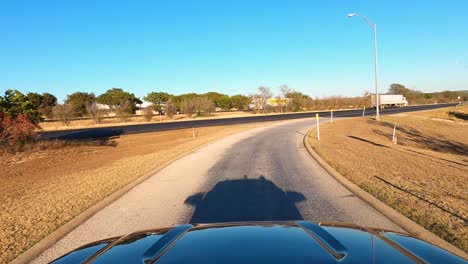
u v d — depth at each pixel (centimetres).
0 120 2598
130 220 744
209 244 221
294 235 235
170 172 1341
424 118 5706
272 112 9106
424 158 1639
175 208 822
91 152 2505
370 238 239
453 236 560
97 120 6481
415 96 13938
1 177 1608
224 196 921
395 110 8188
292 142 2350
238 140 2603
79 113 7969
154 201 898
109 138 3678
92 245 275
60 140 3027
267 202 844
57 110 6191
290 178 1141
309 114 7300
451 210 697
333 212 741
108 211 823
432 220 641
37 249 590
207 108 7988
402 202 770
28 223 734
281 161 1534
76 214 782
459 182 1001
